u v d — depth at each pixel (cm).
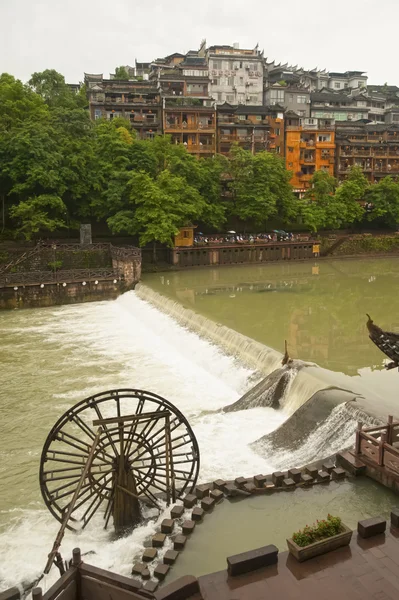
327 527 1262
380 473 1609
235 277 6097
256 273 6438
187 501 1532
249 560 1180
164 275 6209
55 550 1283
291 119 9856
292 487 1609
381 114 12581
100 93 9644
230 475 1905
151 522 1564
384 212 8581
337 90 13738
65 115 6400
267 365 2748
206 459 2028
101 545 1507
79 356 3444
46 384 2939
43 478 1503
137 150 6762
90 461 1438
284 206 7706
